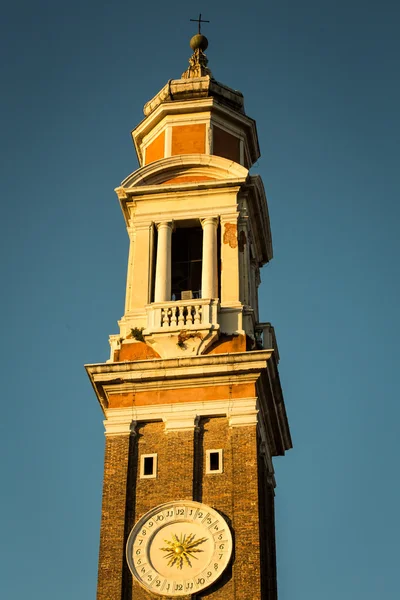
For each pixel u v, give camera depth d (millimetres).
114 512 63562
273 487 71500
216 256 71312
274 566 67875
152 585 61125
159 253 71812
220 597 60625
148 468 65062
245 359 66438
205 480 64125
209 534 62188
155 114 77250
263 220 76000
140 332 68875
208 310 68562
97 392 68438
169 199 73438
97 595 61219
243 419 65250
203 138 76062
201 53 82812
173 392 66812
